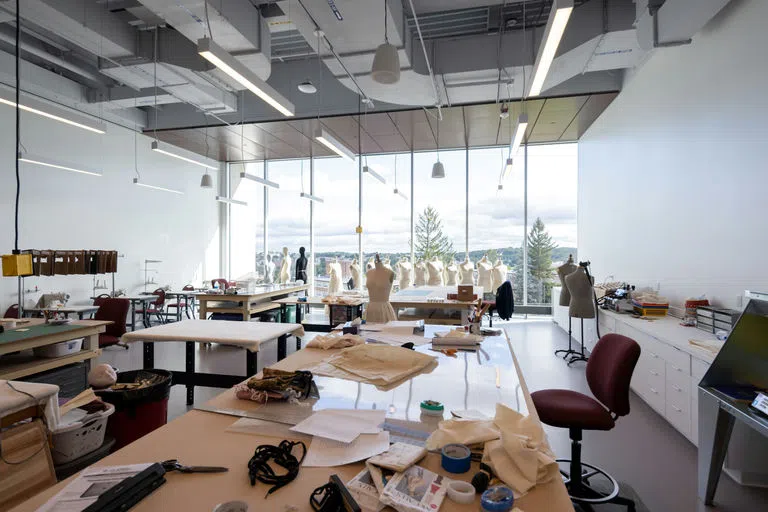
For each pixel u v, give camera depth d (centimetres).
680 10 334
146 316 743
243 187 1090
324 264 1024
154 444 122
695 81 377
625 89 554
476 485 97
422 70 495
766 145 286
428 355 205
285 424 134
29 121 629
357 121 708
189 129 775
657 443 296
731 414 207
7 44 561
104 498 89
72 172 694
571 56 459
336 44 427
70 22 424
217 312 618
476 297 475
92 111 716
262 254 1080
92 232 727
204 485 101
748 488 238
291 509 91
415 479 100
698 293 375
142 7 487
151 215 856
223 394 164
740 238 315
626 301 471
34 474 176
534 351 575
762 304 193
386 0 353
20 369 286
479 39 490
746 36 306
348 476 104
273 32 568
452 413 141
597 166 687
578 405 215
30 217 630
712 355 265
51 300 616
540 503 94
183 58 504
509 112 660
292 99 677
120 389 248
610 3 432
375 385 172
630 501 212
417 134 801
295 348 598
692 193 383
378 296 460
